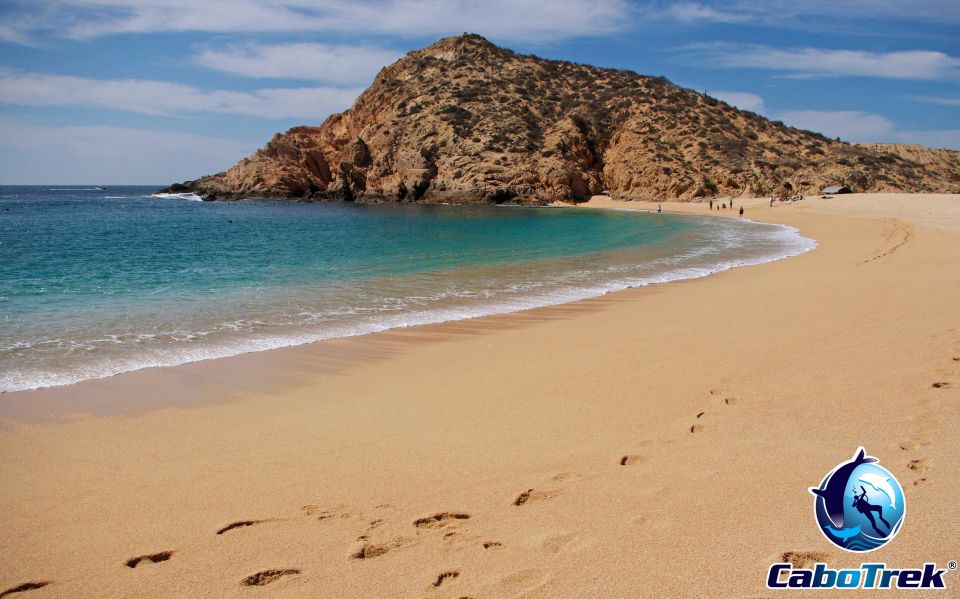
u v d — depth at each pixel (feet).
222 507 15.20
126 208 264.52
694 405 21.36
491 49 390.42
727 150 287.07
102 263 76.95
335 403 23.99
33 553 13.35
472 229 141.49
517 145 292.81
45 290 54.60
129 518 14.83
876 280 48.62
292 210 242.78
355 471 17.10
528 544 12.87
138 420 22.48
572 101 340.18
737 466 16.12
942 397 20.10
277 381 27.66
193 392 26.09
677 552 12.32
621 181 286.05
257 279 61.98
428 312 44.50
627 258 81.10
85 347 34.22
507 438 19.22
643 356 28.81
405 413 22.29
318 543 13.29
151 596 11.67
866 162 285.43
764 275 59.93
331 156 339.98
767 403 20.98
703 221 164.66
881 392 21.15
